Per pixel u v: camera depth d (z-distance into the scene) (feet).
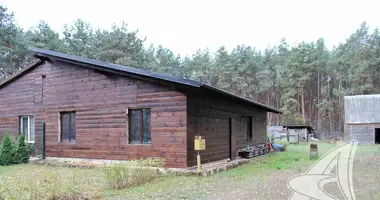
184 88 32.07
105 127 37.60
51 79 43.37
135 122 35.81
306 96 157.89
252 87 160.66
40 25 108.78
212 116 37.81
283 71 152.35
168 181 27.27
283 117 144.46
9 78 47.37
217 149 38.83
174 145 32.42
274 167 36.70
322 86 159.43
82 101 39.93
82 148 39.42
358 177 28.14
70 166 37.17
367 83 138.00
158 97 33.86
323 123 152.05
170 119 32.86
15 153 40.93
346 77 151.02
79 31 125.59
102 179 27.94
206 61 180.65
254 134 54.60
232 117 44.16
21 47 95.09
